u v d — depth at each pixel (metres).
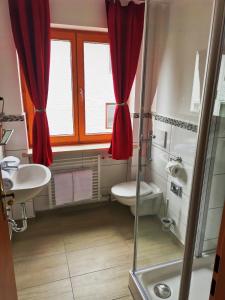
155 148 2.08
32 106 2.57
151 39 1.87
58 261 2.07
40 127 2.37
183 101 1.91
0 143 1.58
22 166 2.13
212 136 0.88
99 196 2.91
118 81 2.53
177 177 1.94
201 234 1.08
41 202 2.74
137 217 1.91
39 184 1.86
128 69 2.53
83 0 2.30
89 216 2.77
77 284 1.84
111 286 1.83
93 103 2.82
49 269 1.98
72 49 2.55
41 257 2.12
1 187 1.07
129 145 2.72
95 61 2.69
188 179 1.81
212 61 0.76
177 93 1.98
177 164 1.94
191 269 0.98
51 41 2.47
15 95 2.31
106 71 2.76
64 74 2.61
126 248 2.26
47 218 2.71
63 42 2.52
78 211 2.86
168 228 1.97
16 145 2.44
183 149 1.92
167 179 2.07
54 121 2.72
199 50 1.71
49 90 2.61
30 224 2.59
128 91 2.60
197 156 0.86
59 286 1.82
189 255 0.95
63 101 2.69
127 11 2.38
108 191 3.05
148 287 1.68
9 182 1.62
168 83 2.01
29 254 2.15
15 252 2.17
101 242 2.34
